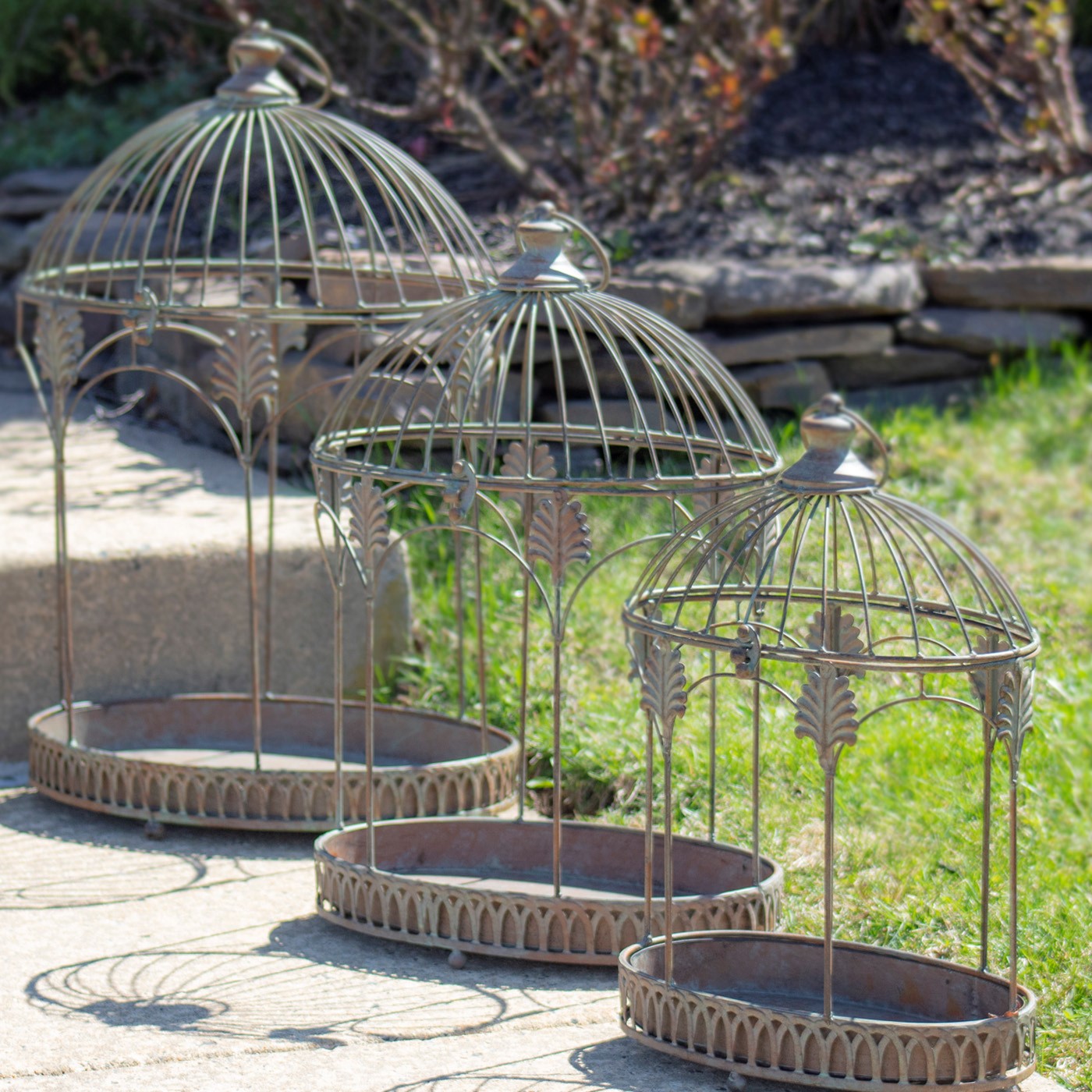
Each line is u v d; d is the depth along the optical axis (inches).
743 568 151.3
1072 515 298.8
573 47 357.7
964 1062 127.3
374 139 218.2
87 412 349.4
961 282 350.0
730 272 330.0
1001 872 182.1
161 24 518.9
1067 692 230.5
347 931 167.9
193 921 169.9
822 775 206.1
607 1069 136.2
